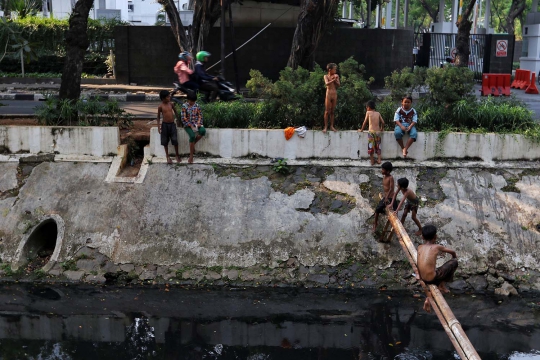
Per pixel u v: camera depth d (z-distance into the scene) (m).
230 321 10.13
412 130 12.87
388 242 11.73
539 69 31.11
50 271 11.43
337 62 22.78
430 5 46.81
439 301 8.22
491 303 10.73
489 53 27.53
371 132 12.81
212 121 13.73
